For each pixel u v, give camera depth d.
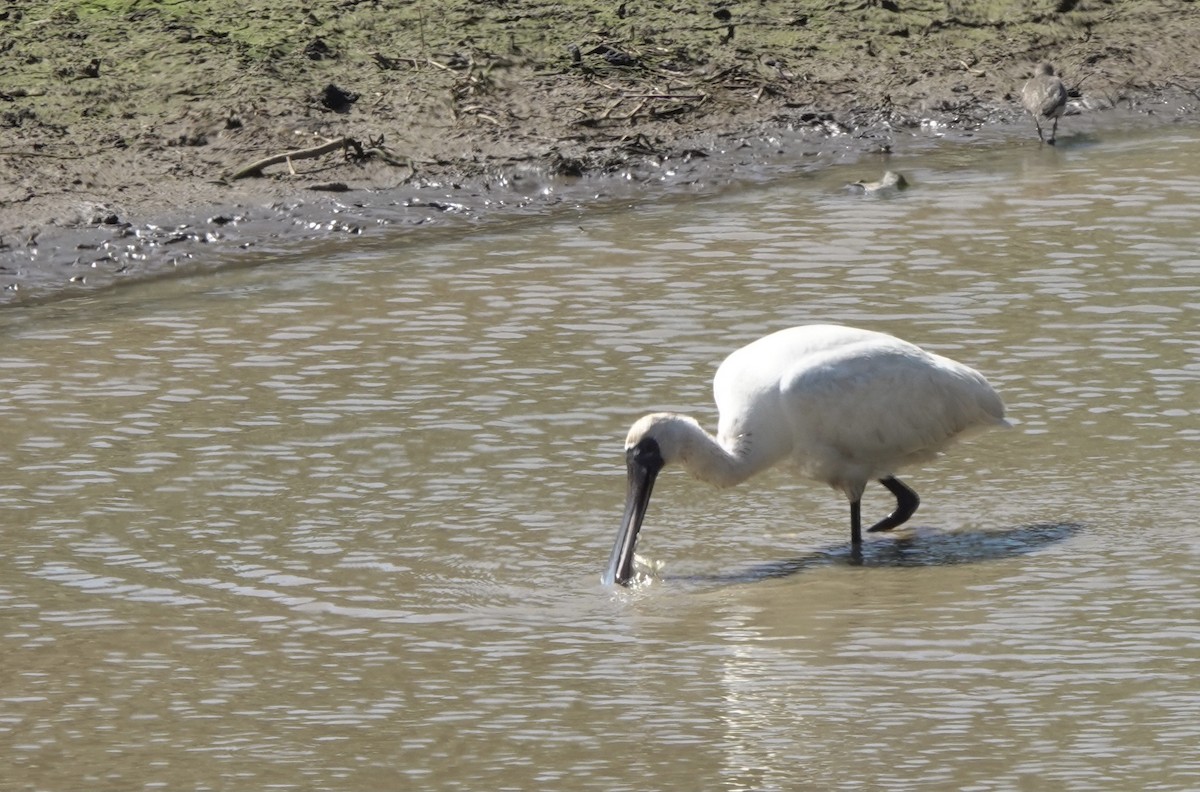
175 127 22.56
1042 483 13.48
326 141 22.31
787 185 21.70
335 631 11.32
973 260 18.34
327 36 25.58
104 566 12.30
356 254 19.44
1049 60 26.25
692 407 14.80
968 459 13.95
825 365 12.58
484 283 18.20
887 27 27.00
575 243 19.56
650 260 18.78
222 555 12.47
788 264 18.44
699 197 21.34
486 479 13.66
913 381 12.66
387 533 12.80
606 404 14.94
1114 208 20.09
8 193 20.55
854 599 11.70
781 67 25.41
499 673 10.70
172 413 15.03
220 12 26.38
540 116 23.48
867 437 12.58
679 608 11.65
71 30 25.58
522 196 21.41
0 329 17.36
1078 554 12.28
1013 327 16.33
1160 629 11.07
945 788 9.20
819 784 9.29
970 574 12.06
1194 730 9.77
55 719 10.17
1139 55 26.39
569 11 26.88
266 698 10.41
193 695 10.45
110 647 11.10
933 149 23.11
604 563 12.38
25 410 15.13
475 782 9.38
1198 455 13.76
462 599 11.80
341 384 15.58
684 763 9.54
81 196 20.56
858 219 20.03
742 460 12.59
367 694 10.45
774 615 11.48
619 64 25.16
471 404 15.04
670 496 13.66
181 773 9.54
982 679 10.45
